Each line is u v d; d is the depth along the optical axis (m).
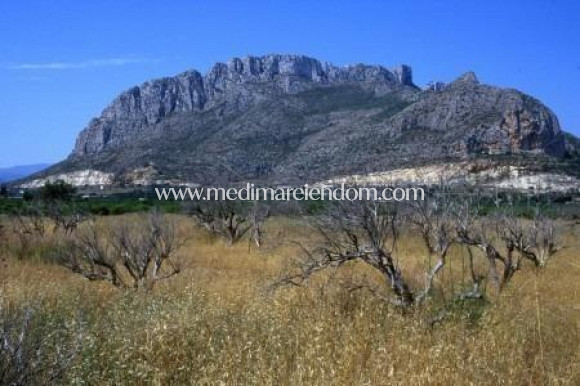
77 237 19.53
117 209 40.81
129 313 8.45
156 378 5.84
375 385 5.39
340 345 6.59
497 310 8.29
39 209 29.05
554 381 5.64
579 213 21.81
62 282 13.16
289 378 5.60
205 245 27.31
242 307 8.97
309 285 10.10
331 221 9.71
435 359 5.79
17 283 11.09
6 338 5.17
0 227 23.45
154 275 14.28
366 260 9.50
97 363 6.18
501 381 5.62
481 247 12.49
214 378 5.70
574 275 15.45
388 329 7.38
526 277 13.95
